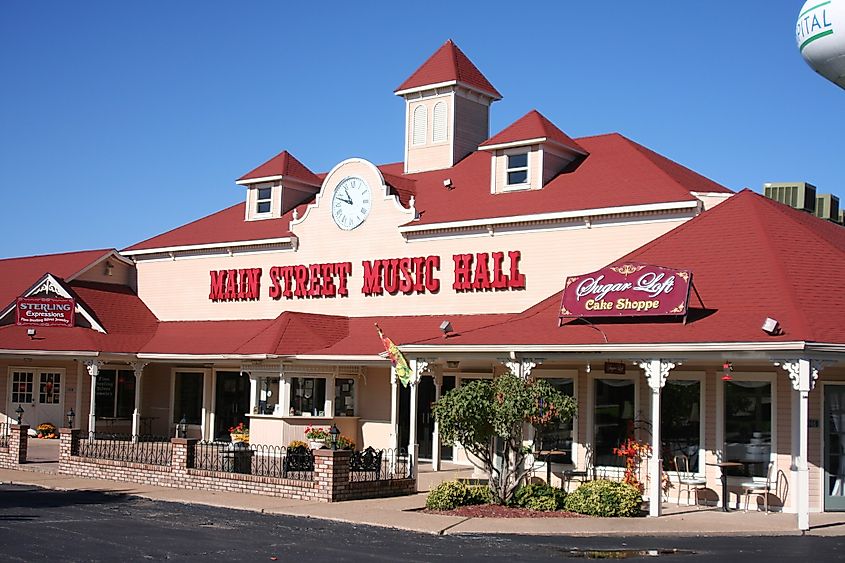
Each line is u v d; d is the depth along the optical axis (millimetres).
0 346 36281
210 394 38031
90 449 30734
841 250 24750
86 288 39625
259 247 37812
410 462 25906
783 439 23422
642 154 32094
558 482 27031
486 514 21500
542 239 30688
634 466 25484
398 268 33781
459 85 38438
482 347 24875
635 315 23375
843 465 23234
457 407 22156
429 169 38781
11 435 30531
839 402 23422
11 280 42750
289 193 39531
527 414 21859
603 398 26625
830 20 29688
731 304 22812
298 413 32719
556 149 33000
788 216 25734
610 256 29281
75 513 21016
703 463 24469
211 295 39000
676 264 24891
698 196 27938
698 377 24797
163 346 36812
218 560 15828
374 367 33625
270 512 21625
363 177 35188
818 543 18516
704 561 16219
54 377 39312
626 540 18625
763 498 23328
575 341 23359
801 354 20344
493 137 33469
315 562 15758
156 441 37188
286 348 32312
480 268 31781
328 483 23391
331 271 35562
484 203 32969
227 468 26281
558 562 16062
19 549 16469
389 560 16031
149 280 41156
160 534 18328
